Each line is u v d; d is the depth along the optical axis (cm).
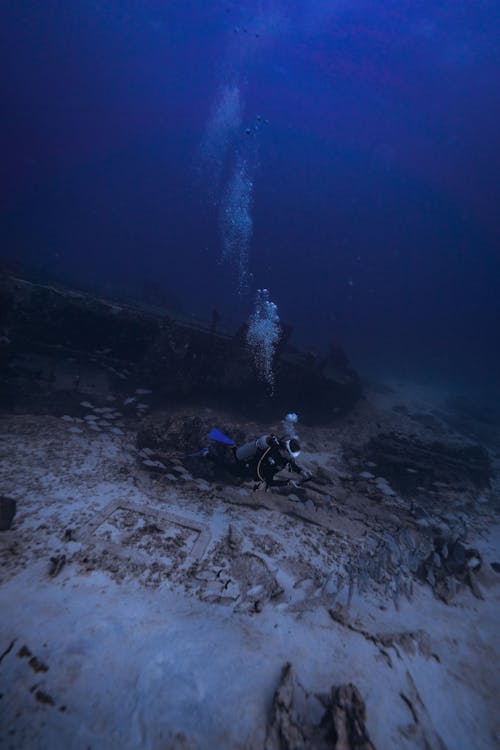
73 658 242
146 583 341
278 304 7662
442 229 9006
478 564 489
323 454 864
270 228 11750
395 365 3216
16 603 281
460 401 1997
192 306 3200
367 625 341
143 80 7394
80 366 832
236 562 402
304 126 8188
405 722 248
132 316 866
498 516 719
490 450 1237
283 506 552
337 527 524
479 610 412
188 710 226
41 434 616
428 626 365
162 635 281
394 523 577
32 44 6400
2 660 228
